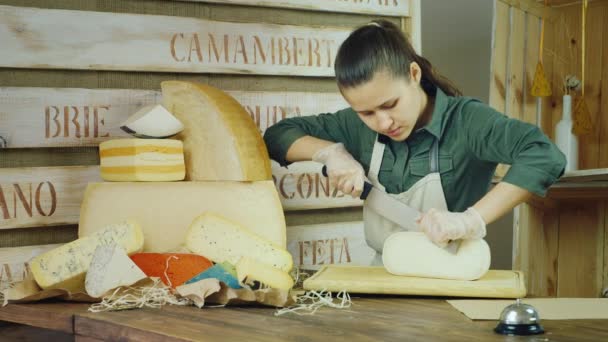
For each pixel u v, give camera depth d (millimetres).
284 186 2658
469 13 4707
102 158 2121
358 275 1885
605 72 4180
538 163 1891
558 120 4297
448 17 4727
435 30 4734
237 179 2031
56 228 2359
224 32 2564
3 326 2207
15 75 2291
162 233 2033
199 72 2525
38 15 2295
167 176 2045
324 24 2789
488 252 1815
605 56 4176
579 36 4258
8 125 2262
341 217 2805
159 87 2494
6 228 2260
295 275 2051
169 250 2027
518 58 4102
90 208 2074
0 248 2254
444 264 1829
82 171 2363
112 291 1726
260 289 1763
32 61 2287
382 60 1864
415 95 1969
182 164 2092
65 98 2338
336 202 2756
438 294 1752
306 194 2701
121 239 1878
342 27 2805
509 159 2000
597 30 4199
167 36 2471
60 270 1816
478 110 2098
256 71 2619
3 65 2250
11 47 2260
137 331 1447
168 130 2074
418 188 2195
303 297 1767
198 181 2064
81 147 2387
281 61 2666
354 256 2793
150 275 1853
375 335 1349
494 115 2061
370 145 2307
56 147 2354
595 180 3537
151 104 2473
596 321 1460
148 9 2469
